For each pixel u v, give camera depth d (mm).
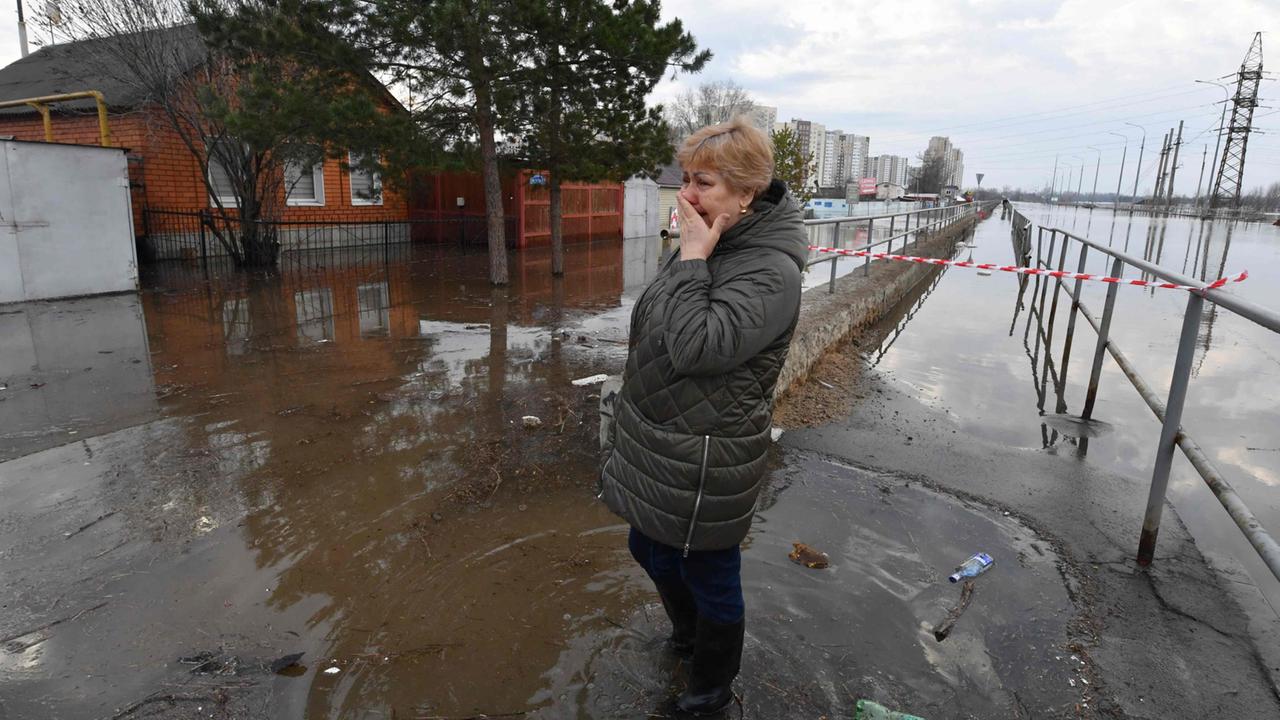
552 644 2617
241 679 2387
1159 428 5352
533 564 3127
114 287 9438
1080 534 3543
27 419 4734
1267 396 6176
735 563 2178
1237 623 2828
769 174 1905
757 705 2352
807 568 3166
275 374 5902
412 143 9492
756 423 1994
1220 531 3721
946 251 19812
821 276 13469
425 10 8680
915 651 2629
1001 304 11148
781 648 2627
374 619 2727
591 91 10250
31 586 2859
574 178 11445
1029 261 15812
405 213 17984
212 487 3773
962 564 3225
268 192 13055
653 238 22359
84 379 5668
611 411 2412
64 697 2283
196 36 10734
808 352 6062
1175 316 9922
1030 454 4656
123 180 9359
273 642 2576
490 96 9477
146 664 2441
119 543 3197
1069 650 2652
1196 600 2977
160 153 12648
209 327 7672
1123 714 2346
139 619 2678
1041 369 7105
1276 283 12969
